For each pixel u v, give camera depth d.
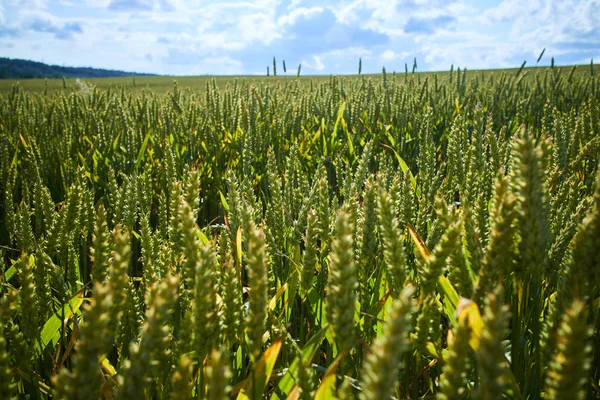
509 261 1.38
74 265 2.42
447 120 7.75
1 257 2.38
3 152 4.61
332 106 7.77
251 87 7.60
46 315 1.95
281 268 2.34
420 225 2.40
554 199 2.37
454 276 1.44
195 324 1.29
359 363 1.84
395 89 8.91
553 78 10.06
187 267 1.42
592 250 1.27
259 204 2.71
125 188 3.05
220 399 0.94
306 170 5.70
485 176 2.55
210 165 5.46
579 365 0.84
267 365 1.34
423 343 1.45
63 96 8.54
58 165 5.56
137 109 7.94
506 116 9.03
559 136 3.14
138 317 1.81
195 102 7.64
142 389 0.95
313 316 2.11
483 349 0.83
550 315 1.37
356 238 1.97
